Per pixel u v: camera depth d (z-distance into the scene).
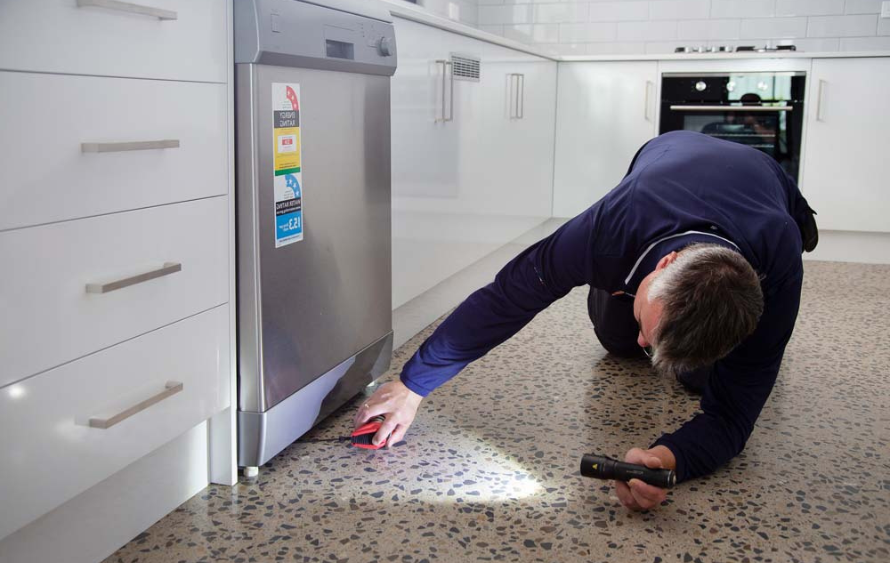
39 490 1.16
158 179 1.33
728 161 1.49
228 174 1.51
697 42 4.98
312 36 1.63
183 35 1.36
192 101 1.40
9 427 1.10
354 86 1.85
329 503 1.57
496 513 1.54
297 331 1.70
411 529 1.47
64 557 1.29
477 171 3.17
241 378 1.60
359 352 1.99
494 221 3.46
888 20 4.69
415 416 2.01
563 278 1.48
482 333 1.62
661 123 4.33
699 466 1.63
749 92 4.14
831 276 3.68
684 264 1.20
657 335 1.19
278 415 1.66
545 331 2.77
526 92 3.85
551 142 4.45
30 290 1.12
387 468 1.72
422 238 2.60
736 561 1.39
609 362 2.44
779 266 1.39
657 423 1.97
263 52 1.48
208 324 1.50
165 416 1.40
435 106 2.63
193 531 1.46
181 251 1.40
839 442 1.88
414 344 2.61
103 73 1.20
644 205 1.37
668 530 1.48
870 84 3.94
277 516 1.52
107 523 1.37
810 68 4.01
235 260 1.56
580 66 4.39
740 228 1.35
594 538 1.45
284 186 1.61
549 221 4.60
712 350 1.17
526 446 1.84
